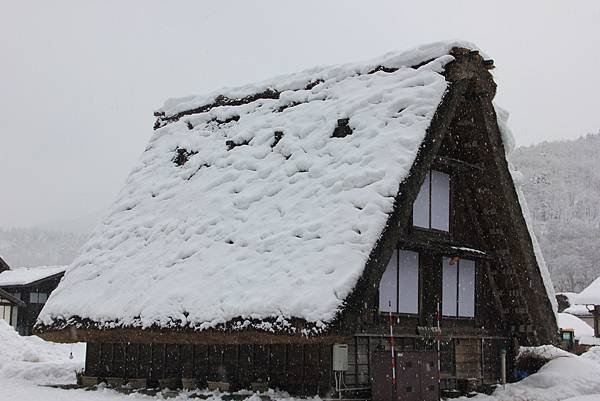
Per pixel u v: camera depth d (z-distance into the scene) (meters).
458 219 13.19
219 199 12.94
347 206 10.20
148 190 15.25
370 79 12.39
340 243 9.68
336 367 10.31
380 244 9.51
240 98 15.46
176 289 11.40
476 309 13.58
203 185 13.80
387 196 9.90
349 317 8.95
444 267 12.91
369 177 10.32
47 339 13.48
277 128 13.37
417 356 10.60
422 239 12.11
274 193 11.94
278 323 9.34
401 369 10.34
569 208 84.00
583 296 34.91
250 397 10.78
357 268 9.20
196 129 15.88
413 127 10.62
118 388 13.03
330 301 8.96
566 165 94.62
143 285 12.23
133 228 14.33
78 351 27.36
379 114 11.38
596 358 21.05
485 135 12.35
